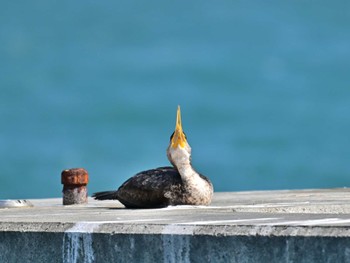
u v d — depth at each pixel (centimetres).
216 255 1040
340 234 984
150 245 1075
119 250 1092
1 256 1160
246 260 1026
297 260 1001
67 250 1122
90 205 1748
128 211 1416
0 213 1452
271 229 1022
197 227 1060
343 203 1659
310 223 1049
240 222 1088
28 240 1144
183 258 1059
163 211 1389
